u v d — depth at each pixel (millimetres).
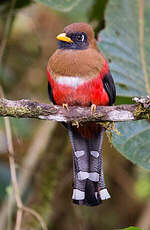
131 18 10922
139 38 10742
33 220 12180
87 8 11695
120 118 8148
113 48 10602
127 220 13852
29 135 13102
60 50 9375
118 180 13859
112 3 10984
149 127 9656
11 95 13391
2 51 11703
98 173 9070
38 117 8102
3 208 12156
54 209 13305
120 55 10539
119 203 13930
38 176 12602
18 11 11938
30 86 13648
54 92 9266
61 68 9023
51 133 12562
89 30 9695
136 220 13805
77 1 10492
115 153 13594
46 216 12461
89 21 11867
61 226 13344
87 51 9195
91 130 9047
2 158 13172
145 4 11016
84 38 9508
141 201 13734
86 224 13539
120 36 10719
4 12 12094
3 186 12812
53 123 12531
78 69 8977
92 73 8992
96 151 9141
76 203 9000
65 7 10336
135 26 10852
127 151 9438
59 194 13211
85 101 9133
